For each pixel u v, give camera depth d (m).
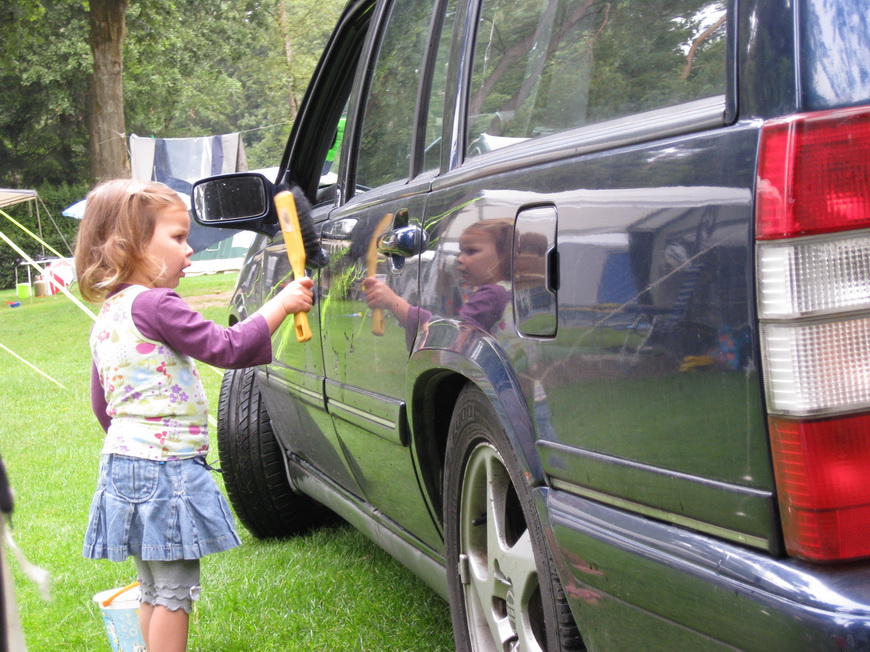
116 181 2.47
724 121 1.30
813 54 1.20
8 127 40.50
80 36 33.22
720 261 1.26
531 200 1.73
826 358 1.16
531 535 1.80
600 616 1.52
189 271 26.00
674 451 1.34
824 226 1.16
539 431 1.69
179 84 35.12
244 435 4.06
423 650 2.92
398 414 2.38
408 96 2.66
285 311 2.57
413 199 2.37
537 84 1.97
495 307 1.85
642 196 1.41
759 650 1.17
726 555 1.24
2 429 7.64
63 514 4.95
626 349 1.43
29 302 24.36
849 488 1.15
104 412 2.62
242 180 3.07
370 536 3.10
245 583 3.61
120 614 2.79
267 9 27.92
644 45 1.64
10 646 1.15
